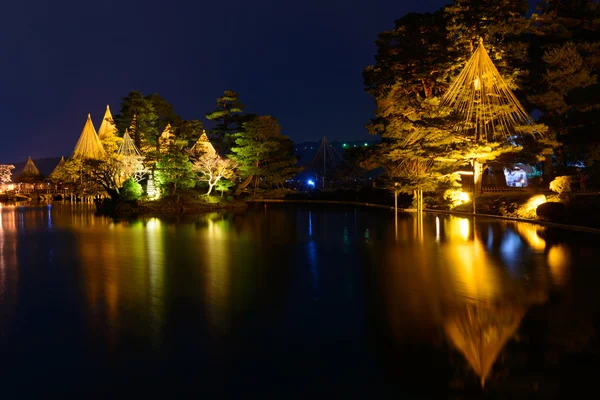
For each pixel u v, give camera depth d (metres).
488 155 33.84
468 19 38.75
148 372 7.37
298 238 24.25
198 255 18.78
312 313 10.40
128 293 12.44
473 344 8.41
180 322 9.84
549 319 9.73
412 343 8.50
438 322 9.66
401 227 28.78
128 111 65.25
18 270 15.94
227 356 7.98
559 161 45.41
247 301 11.50
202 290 12.66
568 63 34.91
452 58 39.72
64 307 11.13
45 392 6.74
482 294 11.82
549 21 41.53
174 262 17.16
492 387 6.79
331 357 7.89
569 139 21.45
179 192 54.44
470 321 9.70
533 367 7.47
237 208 54.09
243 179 70.75
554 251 18.16
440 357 7.88
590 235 22.59
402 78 42.62
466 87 35.62
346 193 68.94
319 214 42.72
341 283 13.34
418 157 36.81
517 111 35.75
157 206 49.34
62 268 16.22
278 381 7.03
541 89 42.91
